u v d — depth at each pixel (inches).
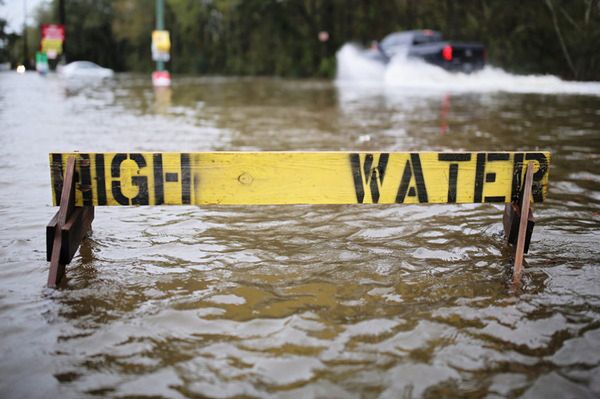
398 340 96.7
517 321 103.6
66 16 2154.3
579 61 717.3
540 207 180.9
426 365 89.4
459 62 700.7
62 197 123.7
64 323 102.0
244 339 97.0
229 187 133.8
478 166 135.1
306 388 83.4
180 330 100.0
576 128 345.1
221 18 1612.9
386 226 161.8
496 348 94.5
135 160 130.7
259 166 133.3
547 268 129.2
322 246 144.3
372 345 95.1
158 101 575.5
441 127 353.4
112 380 85.3
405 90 666.8
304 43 1289.4
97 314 105.6
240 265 130.6
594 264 132.0
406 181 135.2
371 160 134.0
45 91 695.7
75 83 916.6
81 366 88.9
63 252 120.5
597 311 108.0
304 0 1217.4
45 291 115.1
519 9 772.0
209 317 104.7
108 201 131.6
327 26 1213.7
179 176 132.3
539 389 83.8
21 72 1407.5
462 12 880.9
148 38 2000.5
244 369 88.1
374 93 639.1
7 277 122.0
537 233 154.9
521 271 125.2
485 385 84.7
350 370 87.9
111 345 94.9
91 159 129.4
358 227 160.9
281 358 91.1
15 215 167.9
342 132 334.0
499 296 114.2
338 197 135.3
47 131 333.7
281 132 335.6
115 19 2028.8
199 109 487.2
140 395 81.8
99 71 1318.9
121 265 129.8
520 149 273.4
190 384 84.4
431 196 136.1
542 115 410.9
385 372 87.4
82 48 2167.8
